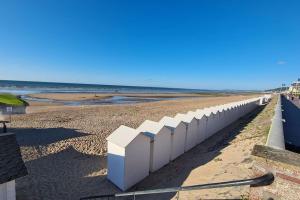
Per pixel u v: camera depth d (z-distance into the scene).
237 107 21.20
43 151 12.80
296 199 3.14
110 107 34.22
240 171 7.14
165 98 67.38
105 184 8.89
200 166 9.19
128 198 7.58
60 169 10.46
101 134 16.83
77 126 19.55
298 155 3.36
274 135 5.58
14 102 15.52
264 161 3.56
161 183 8.34
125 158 8.08
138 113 28.39
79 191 8.40
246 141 10.96
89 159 11.79
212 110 16.20
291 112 18.73
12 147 7.14
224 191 5.71
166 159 10.28
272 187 3.41
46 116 23.98
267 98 41.97
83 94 64.81
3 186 6.17
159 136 9.64
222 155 9.85
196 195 6.14
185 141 11.85
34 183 9.07
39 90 78.00
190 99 65.25
